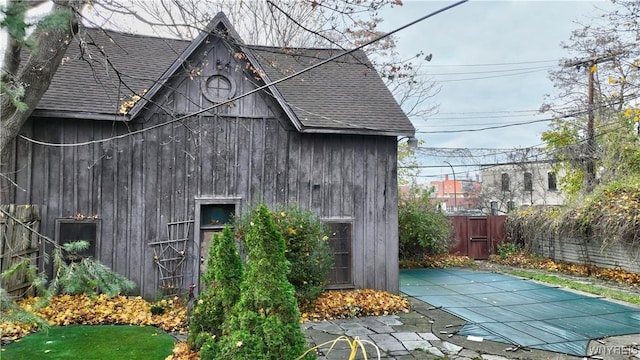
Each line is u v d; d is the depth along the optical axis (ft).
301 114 27.48
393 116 29.35
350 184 28.04
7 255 19.77
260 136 27.07
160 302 23.40
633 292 29.63
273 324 12.45
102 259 24.45
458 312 24.04
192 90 26.20
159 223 25.39
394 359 16.42
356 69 35.09
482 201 95.45
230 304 15.51
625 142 44.47
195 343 16.30
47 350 16.87
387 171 28.68
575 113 46.09
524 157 60.59
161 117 25.75
